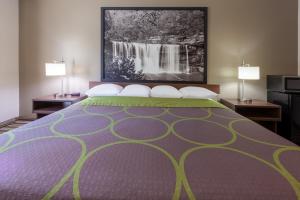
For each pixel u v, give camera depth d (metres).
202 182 0.78
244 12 3.22
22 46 3.42
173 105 2.21
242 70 2.96
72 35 3.36
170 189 0.74
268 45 3.24
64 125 1.47
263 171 0.85
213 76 3.29
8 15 3.22
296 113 2.74
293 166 0.90
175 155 1.01
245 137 1.27
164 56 3.30
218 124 1.55
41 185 0.75
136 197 0.72
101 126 1.46
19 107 3.49
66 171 0.84
